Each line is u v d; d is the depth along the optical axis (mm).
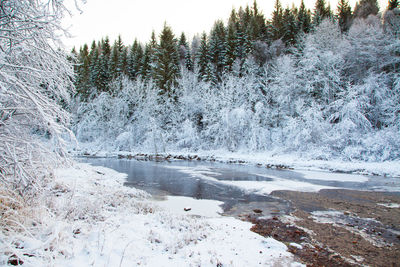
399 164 20516
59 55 5375
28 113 4637
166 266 4059
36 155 4602
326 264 4895
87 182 11406
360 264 4996
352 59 31438
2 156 4309
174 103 42500
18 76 4605
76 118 42469
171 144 40469
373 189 13477
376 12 46562
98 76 48781
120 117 42688
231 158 30094
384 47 29500
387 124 26375
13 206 4586
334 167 21422
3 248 3281
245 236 6164
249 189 13508
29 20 3938
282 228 7203
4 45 4129
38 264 3311
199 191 12914
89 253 3990
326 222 7871
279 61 36344
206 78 43281
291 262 4863
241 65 42688
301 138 28047
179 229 6062
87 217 5941
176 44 57594
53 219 4789
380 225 7602
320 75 31406
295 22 48000
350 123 25750
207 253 4801
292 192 12750
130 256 4191
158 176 17969
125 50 57469
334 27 37062
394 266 4949
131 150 39812
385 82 28656
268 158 28344
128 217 6488
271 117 35500
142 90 42625
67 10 4484
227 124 35469
